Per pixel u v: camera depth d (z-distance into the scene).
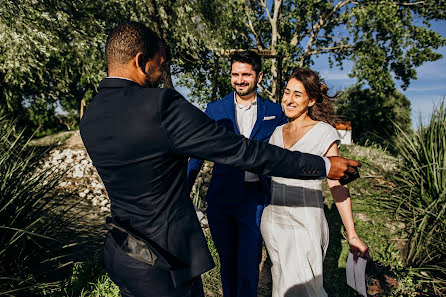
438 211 3.28
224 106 2.33
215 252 3.18
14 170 2.94
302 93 1.80
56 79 10.54
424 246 3.09
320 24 13.67
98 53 8.41
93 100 1.15
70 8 8.36
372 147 6.98
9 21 7.18
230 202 2.17
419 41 13.47
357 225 3.67
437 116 4.07
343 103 16.00
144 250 1.06
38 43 7.41
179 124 1.01
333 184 1.69
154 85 1.25
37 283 2.46
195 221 1.19
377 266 2.68
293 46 12.12
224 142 1.03
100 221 4.62
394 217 3.63
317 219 1.79
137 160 1.04
